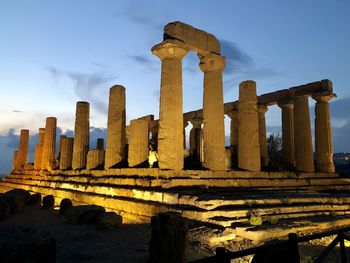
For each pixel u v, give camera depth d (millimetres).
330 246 5707
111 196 15555
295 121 22891
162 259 6613
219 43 17688
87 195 17188
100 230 11180
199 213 10500
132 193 14344
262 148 25422
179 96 15680
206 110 17125
